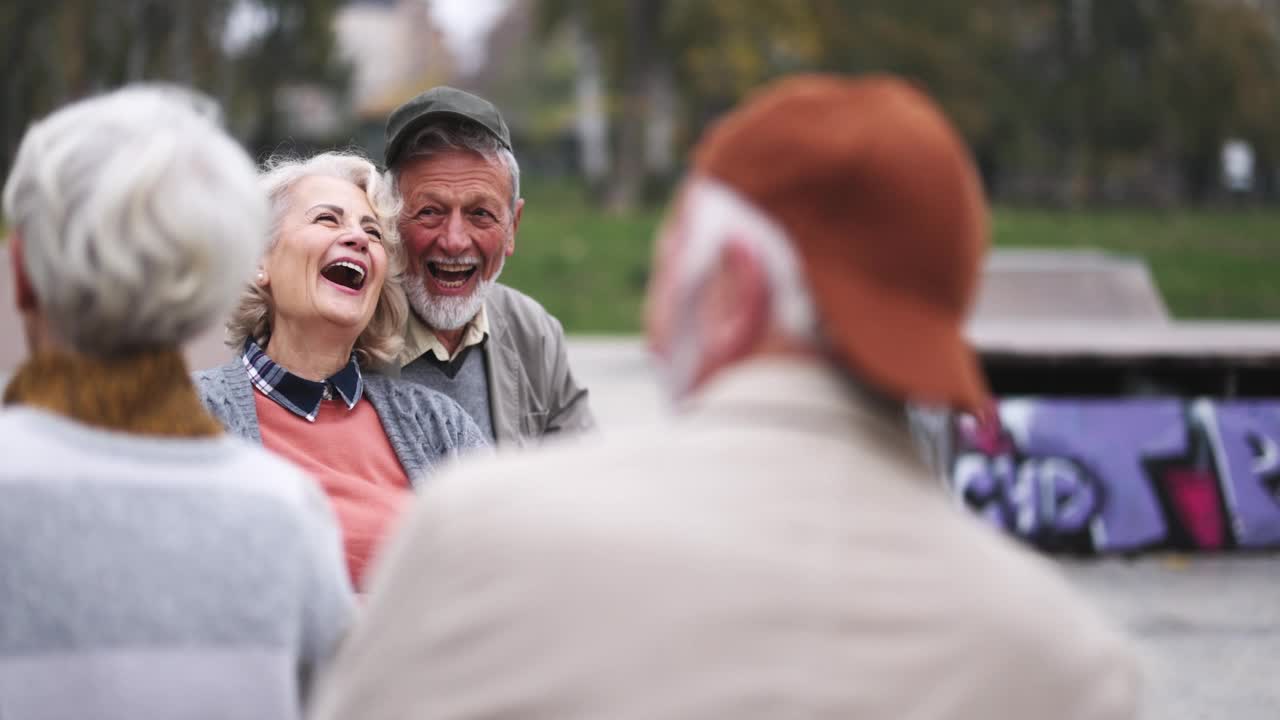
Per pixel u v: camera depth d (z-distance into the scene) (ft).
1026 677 4.20
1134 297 37.45
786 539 4.27
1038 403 23.73
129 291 5.28
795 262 4.44
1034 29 161.38
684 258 4.62
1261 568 23.08
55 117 5.56
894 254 4.40
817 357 4.52
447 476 4.65
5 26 117.19
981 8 154.30
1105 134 160.56
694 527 4.28
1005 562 4.45
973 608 4.25
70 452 5.27
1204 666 17.81
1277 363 24.67
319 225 9.11
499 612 4.27
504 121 10.86
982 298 36.83
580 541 4.29
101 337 5.37
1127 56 159.84
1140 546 23.54
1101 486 23.57
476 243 10.53
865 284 4.42
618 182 131.23
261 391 8.98
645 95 131.64
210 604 5.21
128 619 5.13
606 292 75.87
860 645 4.16
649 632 4.17
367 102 246.27
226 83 126.21
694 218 4.59
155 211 5.31
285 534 5.40
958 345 4.46
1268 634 19.30
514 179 10.85
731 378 4.55
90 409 5.36
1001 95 156.35
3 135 119.14
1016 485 23.40
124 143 5.41
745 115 4.59
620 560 4.25
